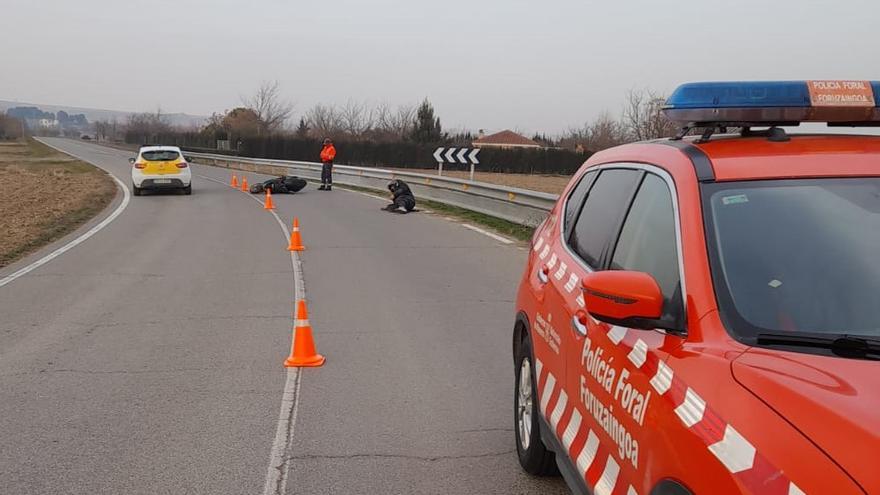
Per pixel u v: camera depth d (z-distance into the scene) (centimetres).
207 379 591
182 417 507
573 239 390
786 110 297
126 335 733
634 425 242
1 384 578
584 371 304
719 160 279
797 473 167
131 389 566
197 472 421
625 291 239
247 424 494
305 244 1385
